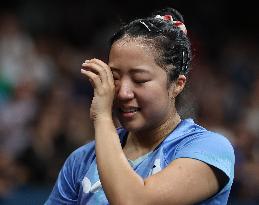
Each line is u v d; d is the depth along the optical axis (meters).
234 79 24.52
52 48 23.42
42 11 27.05
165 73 7.01
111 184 6.56
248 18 30.56
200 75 22.75
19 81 20.11
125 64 6.95
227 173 6.90
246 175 17.06
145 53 6.93
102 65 7.08
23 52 21.72
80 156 7.69
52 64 22.39
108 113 6.98
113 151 6.73
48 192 16.09
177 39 7.12
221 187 6.94
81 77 22.34
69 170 7.70
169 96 7.12
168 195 6.59
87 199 7.25
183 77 7.21
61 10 27.45
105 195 6.82
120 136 7.64
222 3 29.88
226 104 21.67
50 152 16.86
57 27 27.02
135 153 7.39
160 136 7.31
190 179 6.73
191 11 29.14
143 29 7.07
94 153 7.57
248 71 25.23
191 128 7.34
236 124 19.55
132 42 6.97
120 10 28.39
